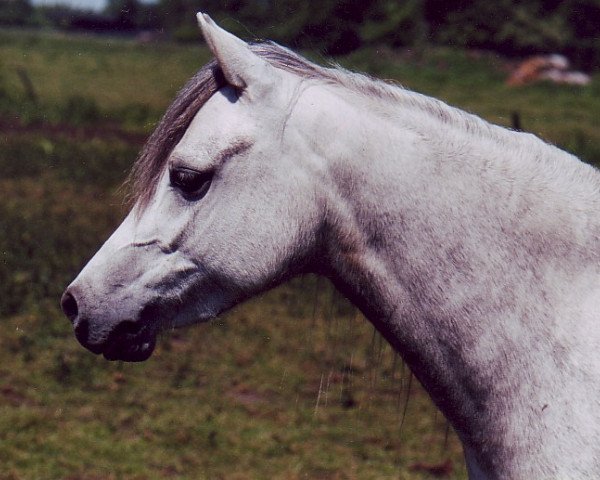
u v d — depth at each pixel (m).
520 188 2.46
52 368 6.29
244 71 2.42
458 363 2.47
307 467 5.00
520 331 2.42
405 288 2.47
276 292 8.07
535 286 2.42
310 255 2.51
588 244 2.44
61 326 7.10
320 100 2.46
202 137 2.44
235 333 7.08
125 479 4.81
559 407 2.37
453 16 29.25
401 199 2.44
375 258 2.48
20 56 31.52
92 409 5.64
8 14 49.06
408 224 2.44
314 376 6.27
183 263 2.51
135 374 6.26
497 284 2.43
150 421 5.50
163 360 6.52
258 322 7.30
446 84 26.80
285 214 2.45
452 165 2.45
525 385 2.41
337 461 5.05
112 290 2.53
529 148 2.52
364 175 2.44
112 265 2.54
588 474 2.32
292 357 6.59
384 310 2.51
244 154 2.43
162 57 30.20
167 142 2.50
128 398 5.84
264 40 2.64
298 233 2.46
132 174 2.64
